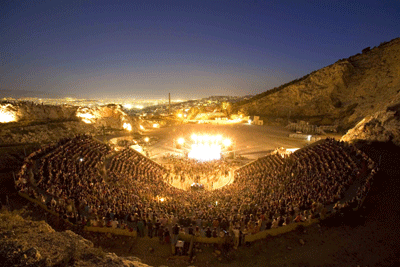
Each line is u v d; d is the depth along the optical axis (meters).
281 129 85.00
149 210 22.36
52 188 23.72
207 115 115.06
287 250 16.44
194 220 21.11
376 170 28.30
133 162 42.38
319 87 90.06
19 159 35.72
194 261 15.44
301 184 29.31
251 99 114.62
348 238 17.55
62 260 7.79
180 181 42.03
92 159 37.16
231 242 17.22
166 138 76.00
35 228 9.78
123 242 17.20
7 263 6.99
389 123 38.06
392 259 15.38
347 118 78.44
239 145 67.00
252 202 25.94
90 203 22.61
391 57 77.50
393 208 21.30
